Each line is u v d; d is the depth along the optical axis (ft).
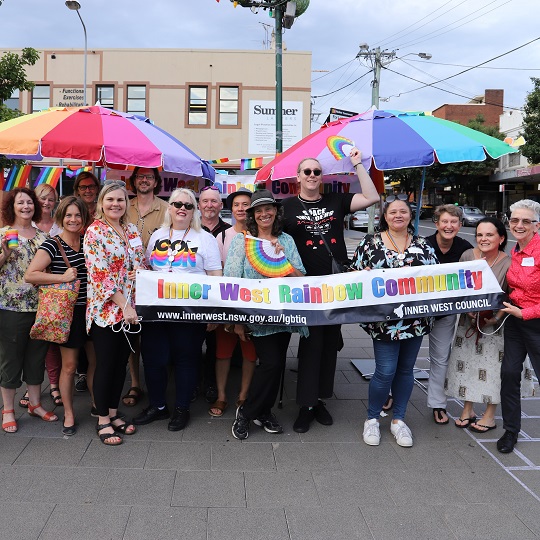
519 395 12.91
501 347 13.57
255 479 11.23
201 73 76.13
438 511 10.14
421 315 12.76
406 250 13.02
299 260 13.25
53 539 8.98
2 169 28.22
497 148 14.67
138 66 75.82
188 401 13.89
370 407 13.48
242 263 13.14
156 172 16.25
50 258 12.51
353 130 15.64
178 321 12.72
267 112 77.05
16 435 13.08
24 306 12.97
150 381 13.92
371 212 64.44
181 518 9.71
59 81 76.02
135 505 10.09
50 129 14.14
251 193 14.83
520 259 12.73
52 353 14.97
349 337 24.16
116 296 12.32
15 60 32.35
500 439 13.03
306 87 76.95
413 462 12.19
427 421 14.71
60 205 12.72
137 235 13.29
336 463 12.07
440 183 133.49
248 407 13.21
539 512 10.17
